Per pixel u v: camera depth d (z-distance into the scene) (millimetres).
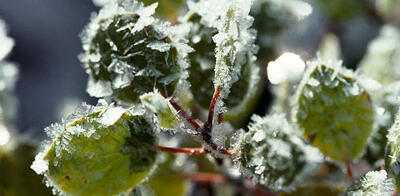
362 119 139
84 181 125
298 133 141
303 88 138
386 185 126
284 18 176
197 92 138
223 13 125
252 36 129
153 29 130
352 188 130
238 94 134
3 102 183
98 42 131
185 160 171
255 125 132
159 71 130
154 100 121
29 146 169
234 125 179
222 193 185
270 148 133
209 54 136
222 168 155
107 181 126
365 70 192
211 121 125
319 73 137
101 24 131
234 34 123
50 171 124
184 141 170
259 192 160
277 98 169
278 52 186
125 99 132
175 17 171
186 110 130
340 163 146
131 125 125
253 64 135
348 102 138
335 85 136
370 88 138
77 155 124
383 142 147
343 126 140
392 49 189
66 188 125
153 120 125
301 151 138
